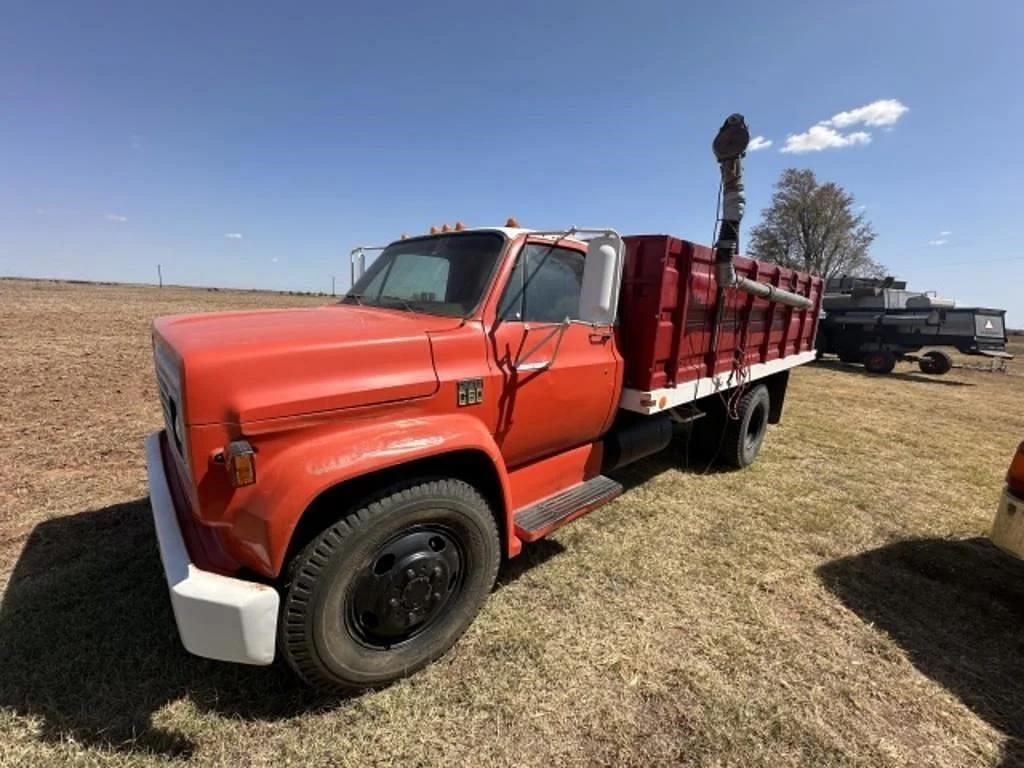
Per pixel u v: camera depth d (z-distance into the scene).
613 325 3.44
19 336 12.64
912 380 13.53
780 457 5.84
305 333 2.18
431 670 2.37
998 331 14.20
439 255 3.03
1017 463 3.02
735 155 3.48
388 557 2.20
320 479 1.91
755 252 46.66
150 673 2.23
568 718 2.14
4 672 2.20
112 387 7.53
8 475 4.25
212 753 1.91
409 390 2.27
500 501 2.67
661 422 4.21
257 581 1.96
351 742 1.98
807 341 6.48
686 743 2.05
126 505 3.76
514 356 2.74
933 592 3.21
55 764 1.81
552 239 3.03
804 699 2.30
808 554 3.61
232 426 1.87
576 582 3.12
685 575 3.26
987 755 2.06
